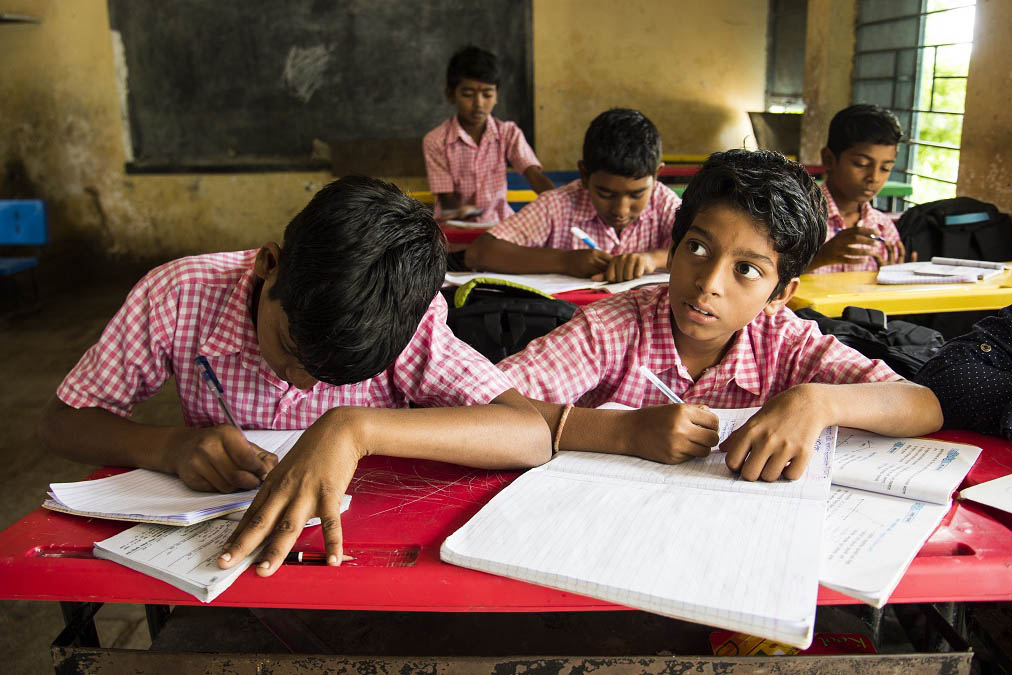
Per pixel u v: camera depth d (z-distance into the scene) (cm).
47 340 420
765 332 118
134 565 68
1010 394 95
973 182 340
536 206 240
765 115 547
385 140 568
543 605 66
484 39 566
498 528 73
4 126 562
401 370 107
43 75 555
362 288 77
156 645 97
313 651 93
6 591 69
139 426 94
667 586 63
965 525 75
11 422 300
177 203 582
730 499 77
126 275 587
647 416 89
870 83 470
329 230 78
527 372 115
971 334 103
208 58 558
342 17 555
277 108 568
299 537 74
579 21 570
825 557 67
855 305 164
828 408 86
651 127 214
